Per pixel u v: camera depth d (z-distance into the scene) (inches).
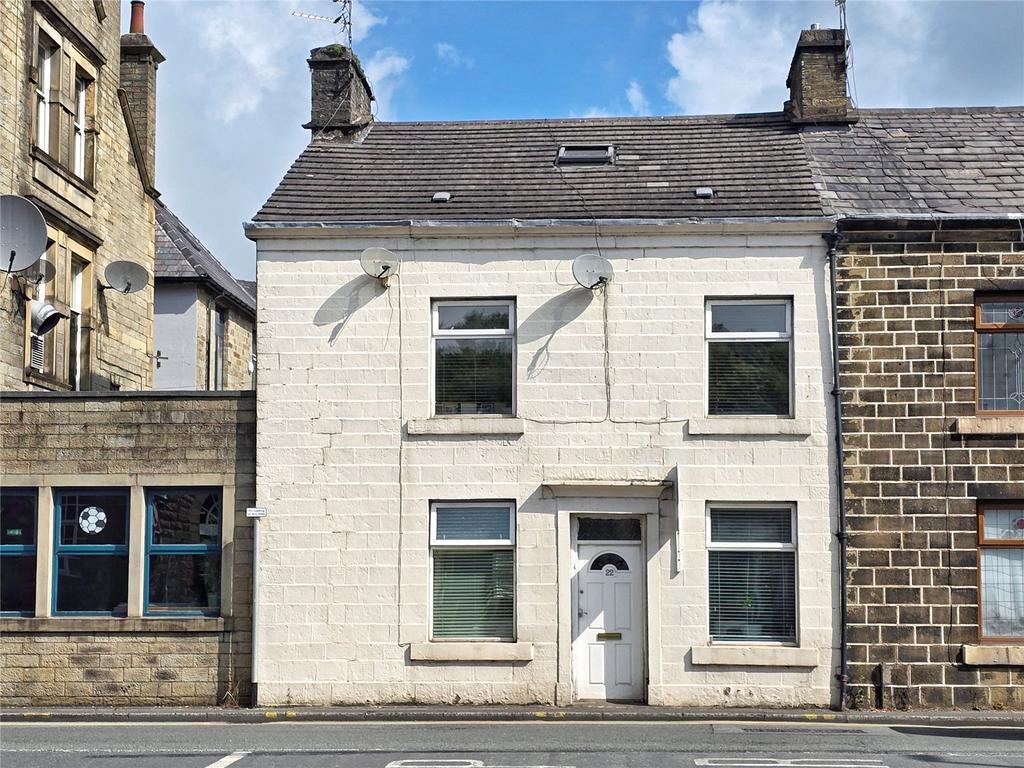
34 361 728.3
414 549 618.2
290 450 625.9
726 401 627.8
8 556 637.9
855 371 618.2
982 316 626.5
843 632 602.2
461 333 637.3
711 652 603.8
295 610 617.3
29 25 724.0
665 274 629.6
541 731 538.9
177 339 1065.5
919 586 604.1
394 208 652.1
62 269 760.3
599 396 623.8
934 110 770.2
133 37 898.1
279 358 632.4
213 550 635.5
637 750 477.1
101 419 639.8
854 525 608.7
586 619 619.8
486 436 622.5
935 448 611.5
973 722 571.5
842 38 749.3
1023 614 610.9
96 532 639.8
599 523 624.7
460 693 609.0
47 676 623.8
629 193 663.1
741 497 613.3
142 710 597.3
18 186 704.4
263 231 634.2
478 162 717.3
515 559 618.5
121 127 859.4
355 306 634.8
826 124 745.6
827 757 459.8
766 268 626.8
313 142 754.2
